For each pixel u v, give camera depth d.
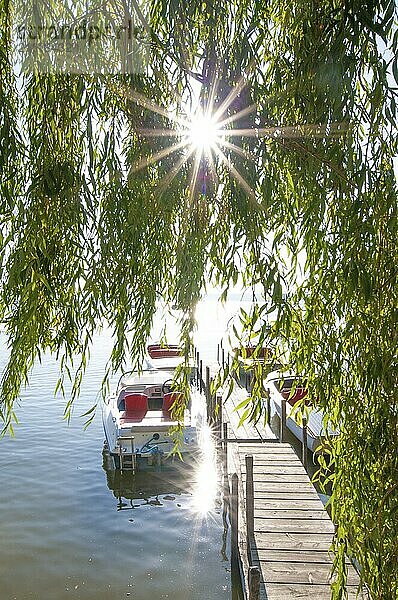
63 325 2.41
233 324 2.14
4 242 2.39
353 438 1.95
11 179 2.42
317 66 1.98
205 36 2.39
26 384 2.46
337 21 1.97
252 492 6.36
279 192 2.28
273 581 5.39
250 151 2.21
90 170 2.51
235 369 2.14
